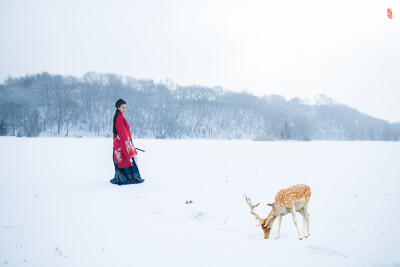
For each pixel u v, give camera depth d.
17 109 150.75
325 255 5.14
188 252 5.34
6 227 6.41
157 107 183.00
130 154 10.76
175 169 14.61
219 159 19.36
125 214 7.33
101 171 14.03
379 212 7.44
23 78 186.62
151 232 6.24
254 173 13.38
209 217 7.16
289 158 20.23
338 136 188.25
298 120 147.75
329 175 12.79
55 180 11.55
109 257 5.16
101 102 173.88
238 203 8.30
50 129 141.88
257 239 5.84
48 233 6.14
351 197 8.97
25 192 9.42
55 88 181.00
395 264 4.77
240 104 196.75
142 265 4.89
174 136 153.75
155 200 8.57
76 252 5.33
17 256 5.16
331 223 6.67
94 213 7.37
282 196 5.75
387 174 12.96
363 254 5.13
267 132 153.38
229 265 4.84
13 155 20.91
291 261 4.93
